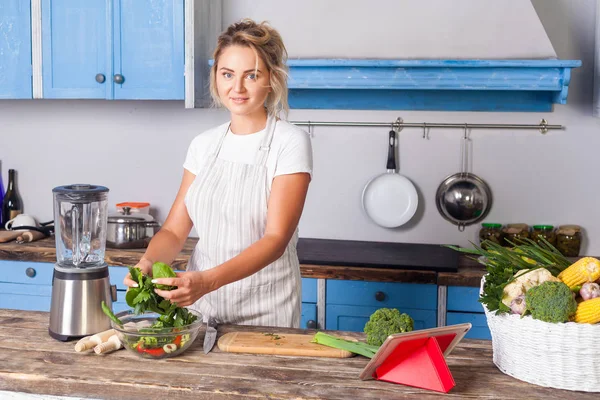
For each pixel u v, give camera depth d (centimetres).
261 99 191
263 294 208
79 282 168
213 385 141
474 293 276
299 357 160
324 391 140
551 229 318
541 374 144
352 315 286
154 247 199
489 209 327
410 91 326
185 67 306
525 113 322
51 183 357
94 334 169
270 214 193
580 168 321
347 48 321
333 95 331
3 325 180
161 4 304
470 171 327
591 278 145
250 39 183
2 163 359
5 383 146
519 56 306
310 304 287
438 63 284
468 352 166
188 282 160
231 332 176
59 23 312
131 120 347
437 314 279
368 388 142
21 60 317
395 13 317
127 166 350
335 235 338
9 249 303
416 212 332
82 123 351
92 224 176
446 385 141
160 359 156
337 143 333
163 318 161
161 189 349
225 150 206
